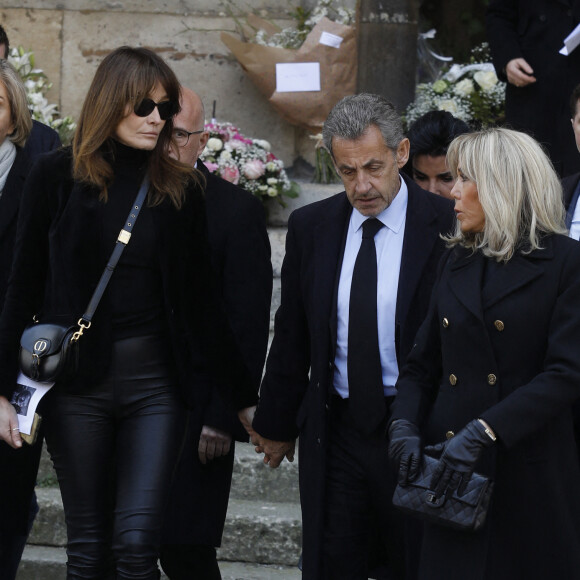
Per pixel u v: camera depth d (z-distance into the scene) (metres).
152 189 5.82
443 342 5.30
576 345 4.97
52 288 5.82
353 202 5.89
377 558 6.39
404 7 12.05
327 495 6.12
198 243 6.03
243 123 12.81
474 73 12.23
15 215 6.92
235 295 6.74
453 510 4.95
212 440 6.68
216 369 6.26
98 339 5.71
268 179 11.29
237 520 8.24
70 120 11.95
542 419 4.93
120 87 5.66
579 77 9.84
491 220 5.08
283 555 8.20
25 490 6.84
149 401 5.83
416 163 7.47
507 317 5.09
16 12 12.67
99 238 5.73
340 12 12.38
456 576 5.14
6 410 5.78
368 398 5.89
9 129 7.00
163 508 5.74
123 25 12.68
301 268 6.19
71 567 5.80
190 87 12.78
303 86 12.18
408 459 5.13
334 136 5.78
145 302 5.80
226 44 12.17
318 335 6.00
